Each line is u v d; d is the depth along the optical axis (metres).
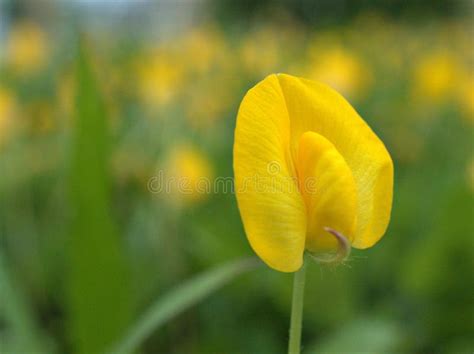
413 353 0.17
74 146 0.13
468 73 0.40
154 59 0.40
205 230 0.19
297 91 0.08
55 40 0.46
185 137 0.26
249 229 0.07
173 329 0.18
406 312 0.18
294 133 0.08
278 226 0.07
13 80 0.41
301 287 0.08
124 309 0.14
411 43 0.60
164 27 0.78
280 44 0.53
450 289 0.18
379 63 0.51
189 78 0.36
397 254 0.20
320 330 0.17
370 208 0.08
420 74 0.36
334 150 0.07
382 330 0.15
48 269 0.19
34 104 0.32
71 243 0.14
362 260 0.19
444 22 0.91
